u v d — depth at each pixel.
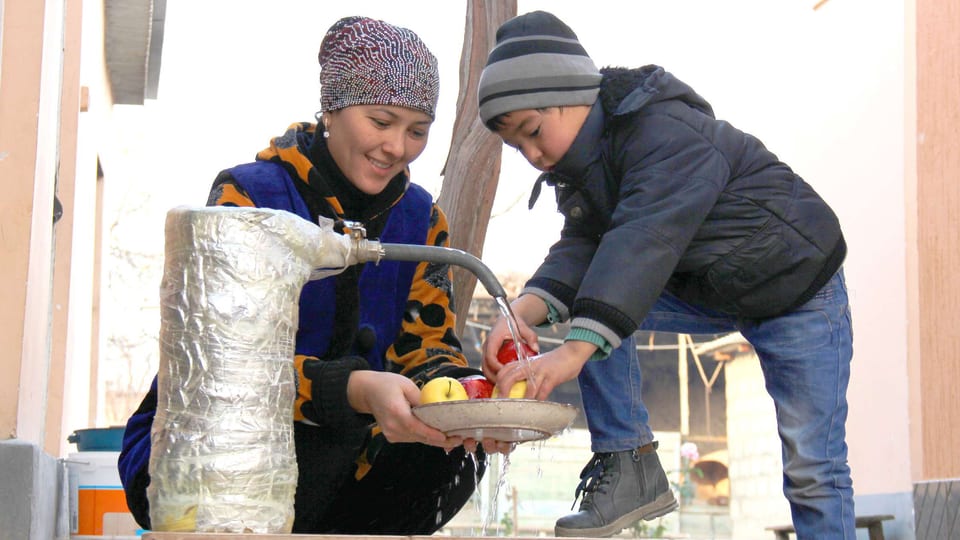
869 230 5.00
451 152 3.88
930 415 3.83
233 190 2.77
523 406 2.23
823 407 2.99
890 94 4.85
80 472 4.04
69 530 4.00
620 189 2.88
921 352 3.88
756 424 15.62
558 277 3.08
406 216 3.07
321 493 2.88
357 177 2.81
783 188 2.98
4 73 3.26
